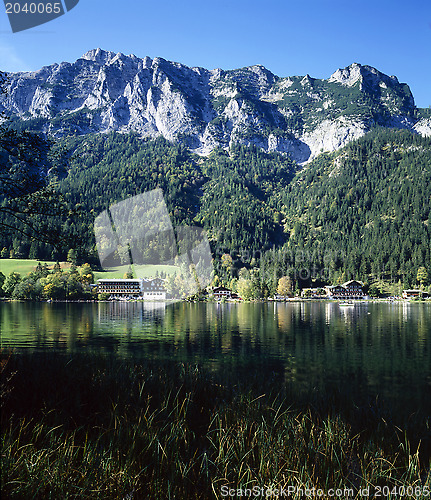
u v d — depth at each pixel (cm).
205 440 696
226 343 3294
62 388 823
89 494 477
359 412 931
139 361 1452
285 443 664
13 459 502
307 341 3884
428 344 3741
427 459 671
